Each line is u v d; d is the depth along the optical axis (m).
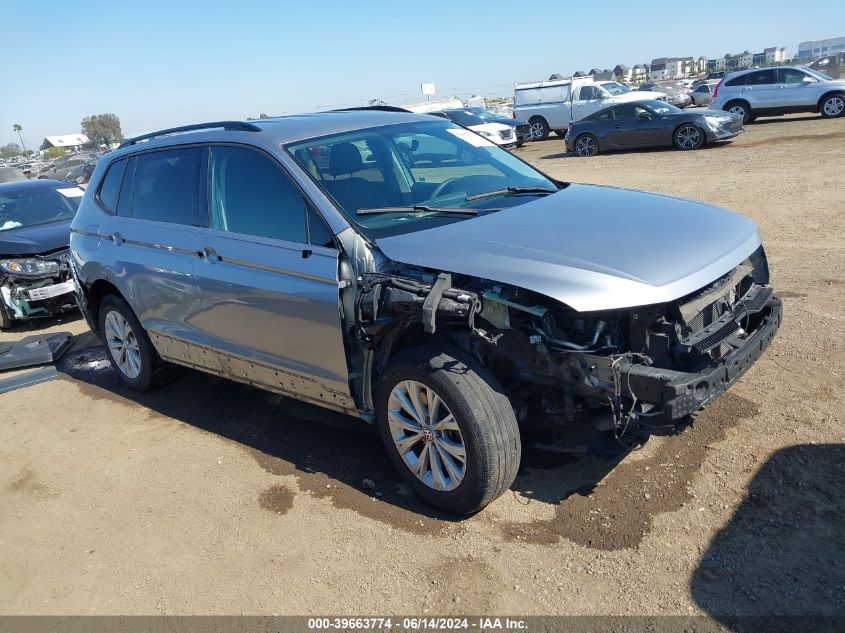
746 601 2.85
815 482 3.52
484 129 23.06
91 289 5.78
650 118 19.16
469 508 3.52
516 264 3.26
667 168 15.14
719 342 3.33
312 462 4.38
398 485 4.02
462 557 3.33
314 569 3.40
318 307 3.78
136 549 3.74
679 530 3.31
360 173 4.18
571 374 3.26
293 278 3.91
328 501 3.94
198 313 4.63
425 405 3.59
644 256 3.29
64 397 6.00
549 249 3.36
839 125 18.88
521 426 4.33
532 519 3.54
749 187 11.34
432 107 25.38
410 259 3.50
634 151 20.12
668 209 3.94
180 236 4.70
